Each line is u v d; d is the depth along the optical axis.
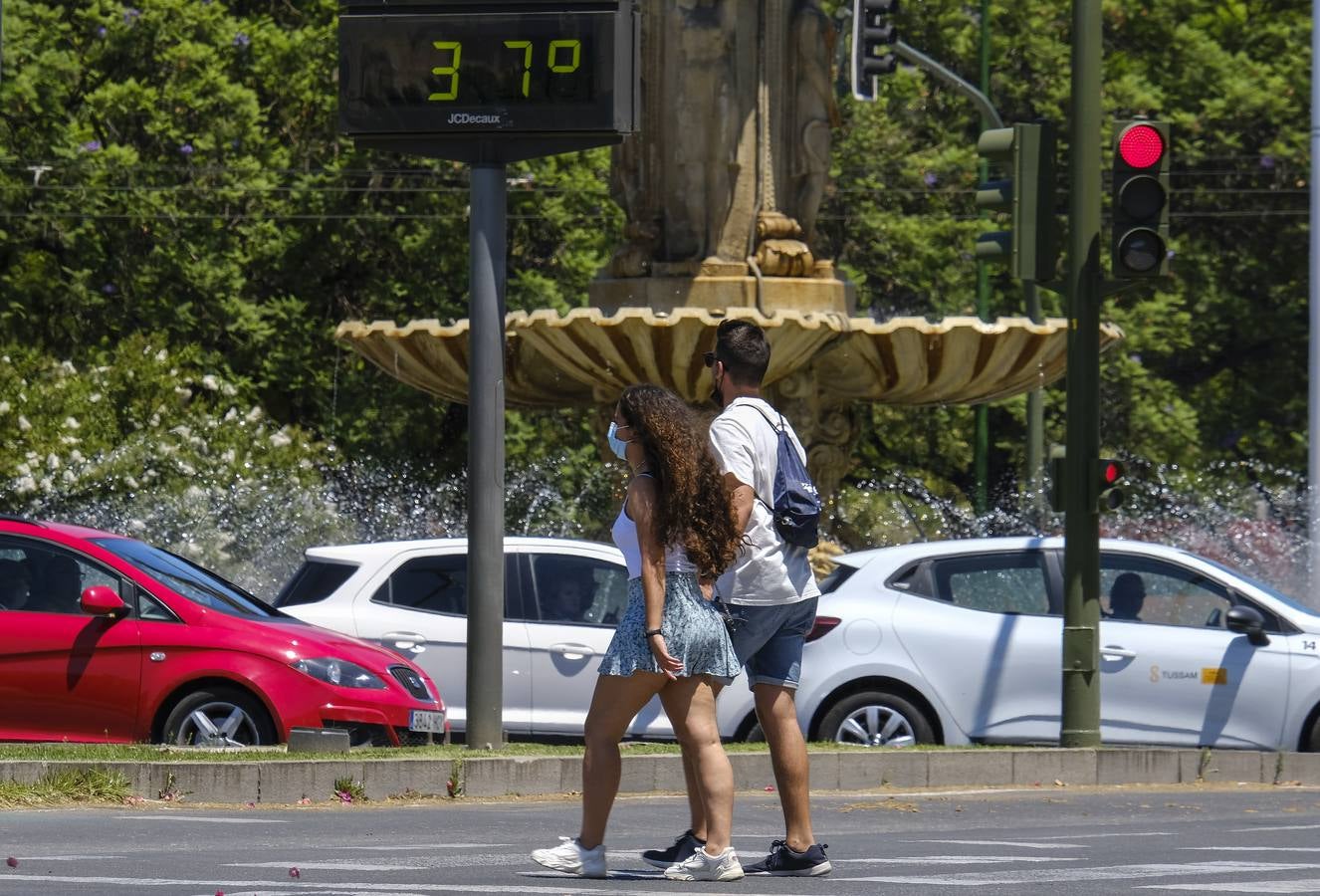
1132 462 120.38
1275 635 48.84
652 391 26.48
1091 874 26.25
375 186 109.94
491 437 43.31
